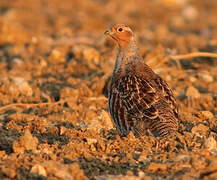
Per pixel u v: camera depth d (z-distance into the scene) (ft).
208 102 51.83
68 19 119.03
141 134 35.53
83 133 37.81
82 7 137.49
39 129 40.57
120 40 41.32
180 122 42.06
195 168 29.96
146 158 31.78
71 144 34.30
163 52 70.03
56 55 71.26
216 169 29.14
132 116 36.47
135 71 39.50
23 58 73.10
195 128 38.06
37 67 67.00
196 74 62.90
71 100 51.47
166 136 33.65
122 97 37.40
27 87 55.16
